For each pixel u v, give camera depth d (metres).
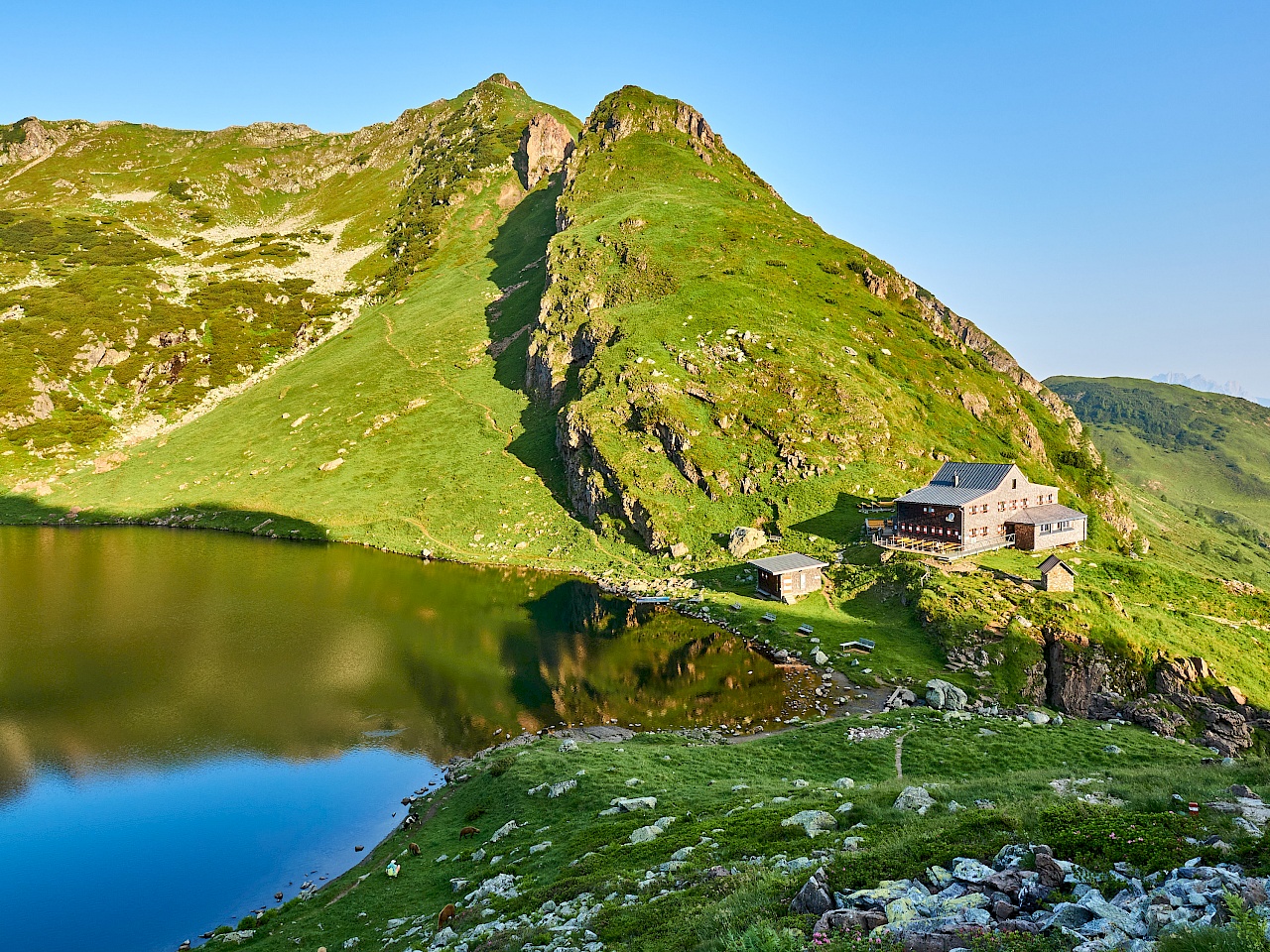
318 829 49.22
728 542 109.31
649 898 24.92
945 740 49.12
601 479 125.75
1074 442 179.00
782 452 120.56
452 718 66.00
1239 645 72.38
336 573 114.69
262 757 59.28
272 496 153.00
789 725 60.94
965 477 97.56
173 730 63.88
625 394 134.62
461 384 184.25
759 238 191.00
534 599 101.50
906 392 147.50
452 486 145.00
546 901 28.16
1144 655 67.69
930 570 83.81
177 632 88.25
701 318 151.75
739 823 31.58
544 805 43.22
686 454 122.81
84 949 38.47
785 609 88.12
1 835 49.16
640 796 41.09
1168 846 19.55
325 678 74.94
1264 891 15.51
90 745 61.25
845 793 34.50
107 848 47.44
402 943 29.86
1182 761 44.47
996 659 68.81
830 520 108.12
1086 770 37.22
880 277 189.12
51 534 142.25
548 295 178.50
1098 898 16.42
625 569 111.31
